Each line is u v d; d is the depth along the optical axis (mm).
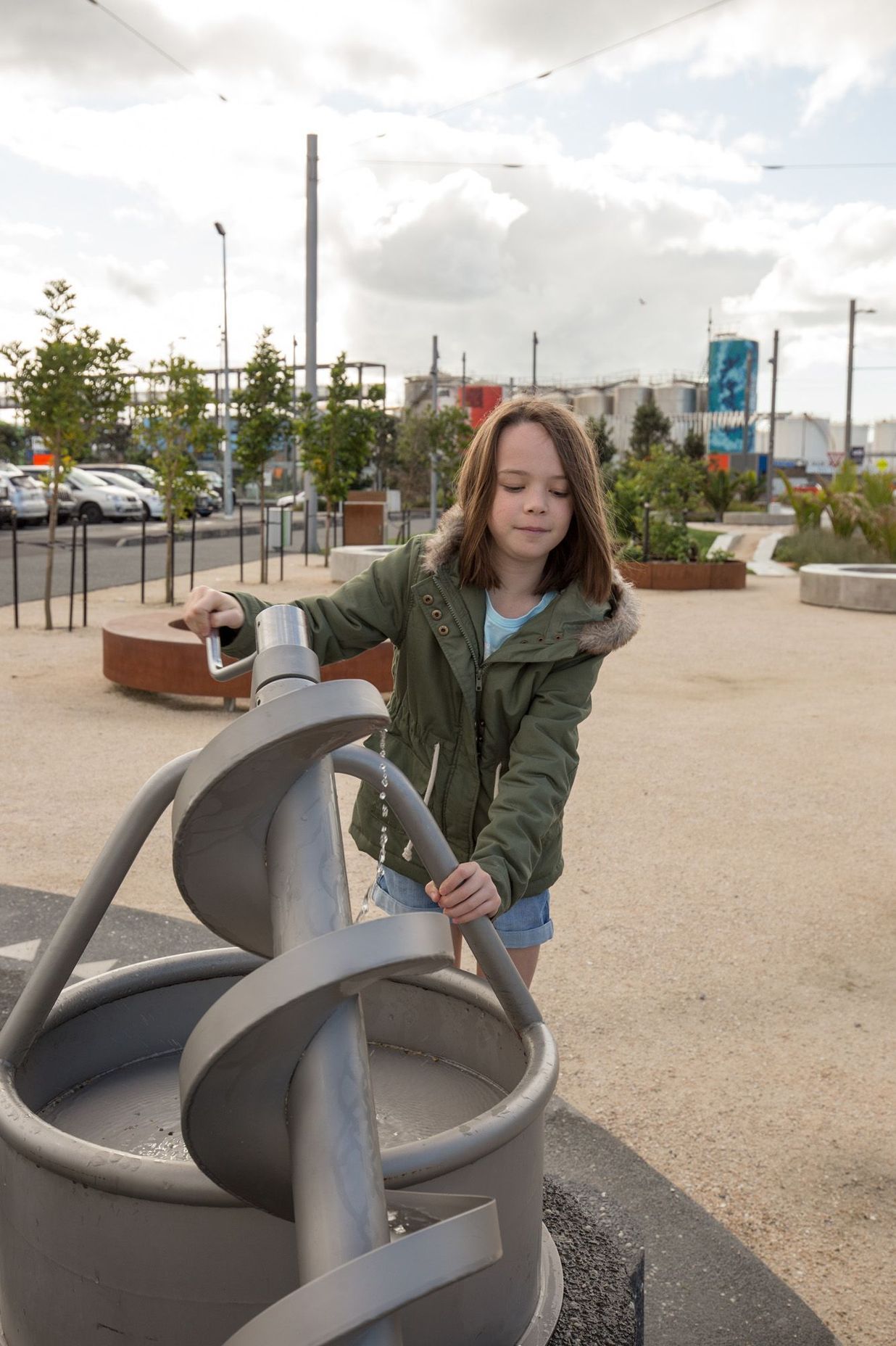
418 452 38844
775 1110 2732
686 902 4156
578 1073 2885
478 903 1300
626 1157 2234
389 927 814
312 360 22609
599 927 3893
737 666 9820
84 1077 1443
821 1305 2059
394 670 2090
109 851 1199
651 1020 3199
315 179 22281
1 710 7309
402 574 1972
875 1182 2449
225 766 879
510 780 1735
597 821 5172
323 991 788
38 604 13172
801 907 4145
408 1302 739
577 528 1889
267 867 983
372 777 1237
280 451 18906
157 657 7477
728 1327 1801
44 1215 1078
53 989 1244
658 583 16375
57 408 10672
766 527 38469
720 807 5449
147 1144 1293
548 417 1833
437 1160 1036
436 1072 1509
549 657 1821
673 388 97875
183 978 1486
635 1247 1782
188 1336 1033
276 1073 844
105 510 30594
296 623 1185
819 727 7348
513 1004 1355
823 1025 3203
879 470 27297
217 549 23547
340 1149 813
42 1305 1100
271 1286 1021
